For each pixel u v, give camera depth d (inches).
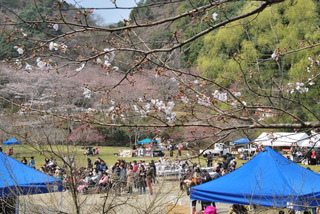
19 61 110.3
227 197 235.1
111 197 235.8
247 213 252.7
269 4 91.5
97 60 124.2
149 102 160.7
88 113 138.9
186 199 425.7
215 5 101.3
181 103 158.9
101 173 425.4
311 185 229.5
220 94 154.0
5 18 103.1
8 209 241.4
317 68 207.2
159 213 242.8
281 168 242.7
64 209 226.5
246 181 239.0
